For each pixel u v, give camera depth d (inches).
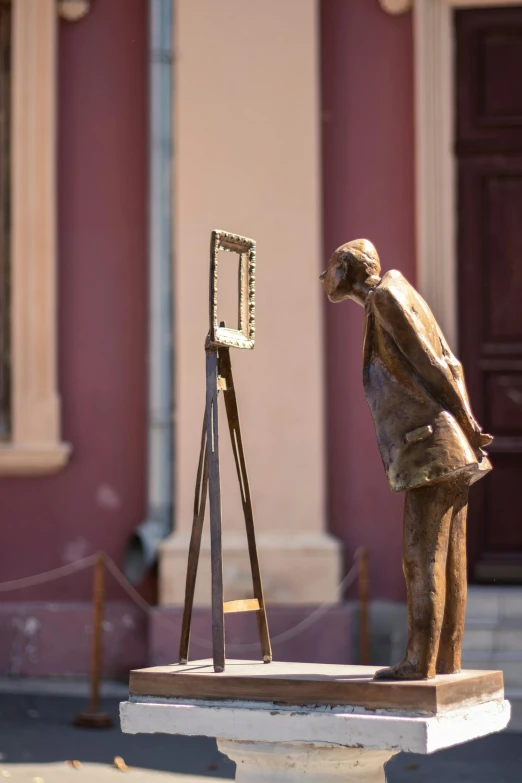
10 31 485.4
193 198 458.9
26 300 472.4
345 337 461.7
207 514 449.4
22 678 464.4
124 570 466.6
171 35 469.1
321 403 452.4
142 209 478.9
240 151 458.9
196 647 439.5
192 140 460.4
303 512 449.4
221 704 203.5
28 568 472.7
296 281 454.9
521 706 392.8
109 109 482.0
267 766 207.3
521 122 464.4
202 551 444.8
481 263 466.6
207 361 222.5
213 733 201.5
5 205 483.5
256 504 449.7
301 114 458.3
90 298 478.0
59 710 411.8
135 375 475.5
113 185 480.1
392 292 202.4
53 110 476.4
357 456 459.5
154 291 463.5
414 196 462.6
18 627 467.2
